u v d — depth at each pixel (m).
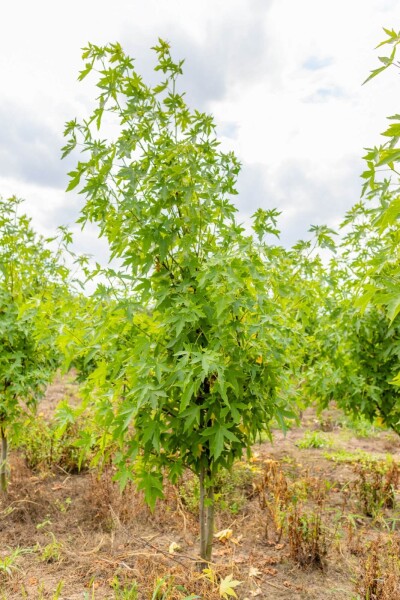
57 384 10.19
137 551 3.49
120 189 2.92
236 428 2.84
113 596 2.89
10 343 4.41
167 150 2.84
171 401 2.71
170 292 2.76
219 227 2.99
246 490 4.69
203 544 3.03
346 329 4.20
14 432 4.67
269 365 2.88
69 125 2.84
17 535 3.87
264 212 3.10
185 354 2.52
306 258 3.40
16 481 4.77
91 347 2.96
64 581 3.12
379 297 1.75
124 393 2.85
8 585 3.06
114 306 2.78
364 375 4.25
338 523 3.98
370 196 2.22
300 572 3.24
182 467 2.98
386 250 2.85
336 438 7.28
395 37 1.44
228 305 2.66
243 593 2.96
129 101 2.88
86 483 4.95
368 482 4.53
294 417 2.99
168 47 2.99
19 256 4.67
